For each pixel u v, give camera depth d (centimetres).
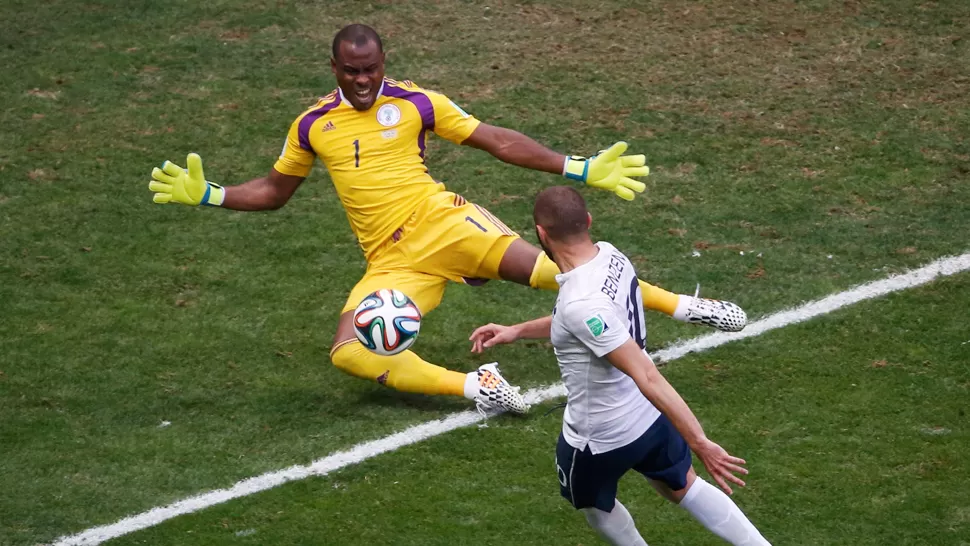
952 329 2438
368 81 2209
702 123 3412
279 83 3731
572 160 2238
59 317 2611
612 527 1717
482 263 2262
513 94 3606
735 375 2327
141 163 3294
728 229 2908
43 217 3036
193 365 2436
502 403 2205
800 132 3347
